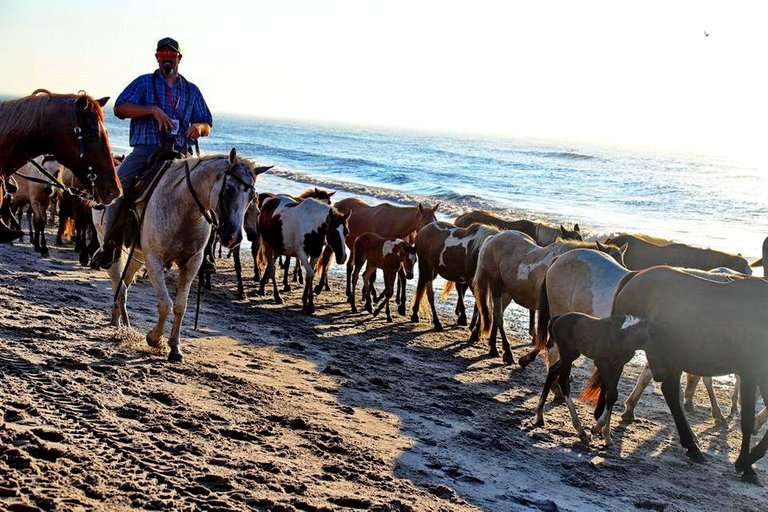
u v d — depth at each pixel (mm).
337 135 197250
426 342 13336
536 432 8688
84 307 11211
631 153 164500
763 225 33438
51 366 7672
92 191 6996
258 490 5422
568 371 8758
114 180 6980
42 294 11703
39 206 17031
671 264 12164
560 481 7121
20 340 8516
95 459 5449
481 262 12602
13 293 11336
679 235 29297
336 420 7680
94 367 7934
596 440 8703
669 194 49750
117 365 8172
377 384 9688
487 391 10359
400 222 17484
